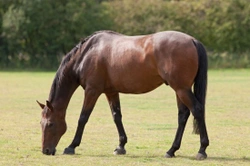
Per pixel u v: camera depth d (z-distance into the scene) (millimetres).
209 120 18984
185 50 11945
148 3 64688
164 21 62969
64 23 61250
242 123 18188
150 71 12344
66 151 13078
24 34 60594
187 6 63469
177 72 11961
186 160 12070
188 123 19016
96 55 13055
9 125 17984
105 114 21016
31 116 20531
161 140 14914
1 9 63062
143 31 63062
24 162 11922
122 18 64062
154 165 11531
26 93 30641
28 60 62156
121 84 12805
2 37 62062
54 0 61219
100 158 12398
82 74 13219
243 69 56906
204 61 12062
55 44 61906
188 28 62844
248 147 13734
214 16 61625
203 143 12086
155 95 29469
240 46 61000
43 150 12945
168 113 21219
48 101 12914
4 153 12984
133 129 16922
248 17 59844
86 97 13180
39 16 60594
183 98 12023
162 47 12133
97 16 62406
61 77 13289
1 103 25297
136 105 24188
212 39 62031
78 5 61812
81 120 13164
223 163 11727
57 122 13148
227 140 14820
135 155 12828
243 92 30250
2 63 61844
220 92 30406
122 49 12688
